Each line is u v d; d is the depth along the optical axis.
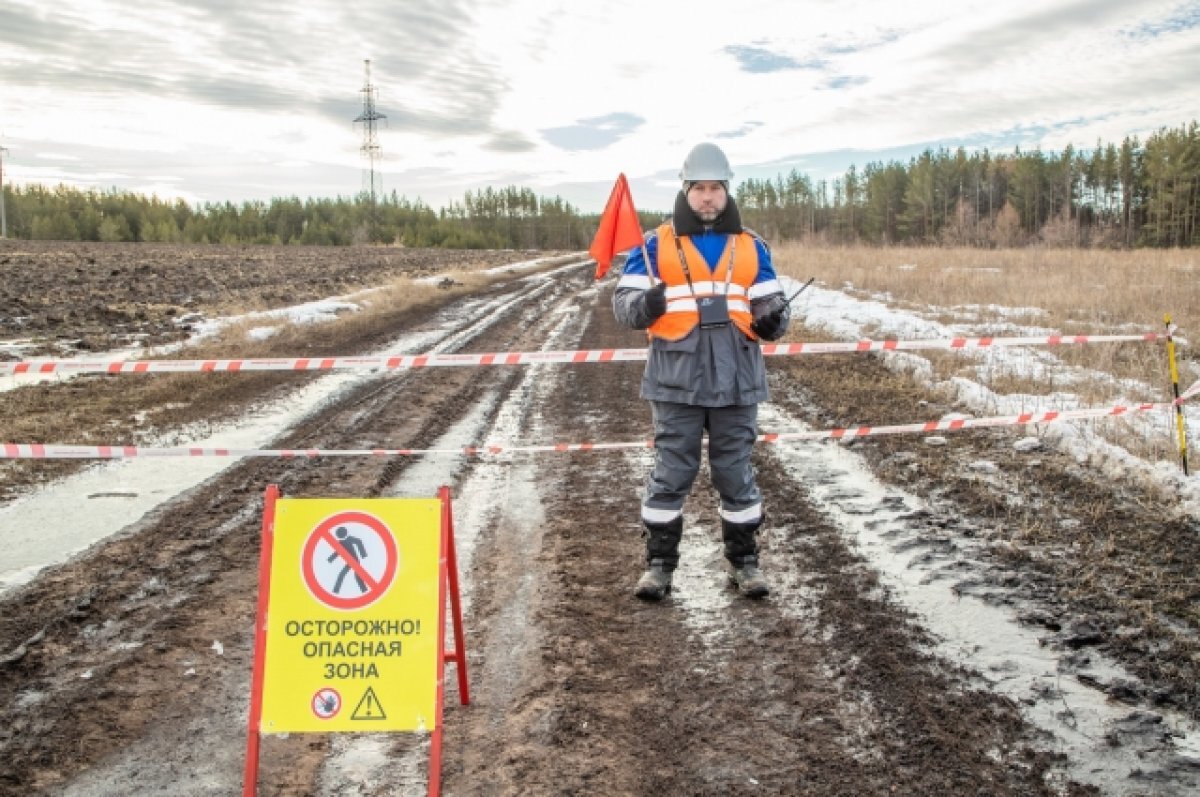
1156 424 7.14
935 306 17.05
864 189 115.00
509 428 8.63
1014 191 93.38
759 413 8.81
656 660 3.91
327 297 23.00
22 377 10.52
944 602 4.38
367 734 3.43
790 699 3.55
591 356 5.39
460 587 4.78
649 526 4.58
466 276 33.94
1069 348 10.87
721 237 4.38
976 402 8.32
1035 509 5.57
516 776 3.10
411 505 2.98
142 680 3.80
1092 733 3.25
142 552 5.25
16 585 4.76
